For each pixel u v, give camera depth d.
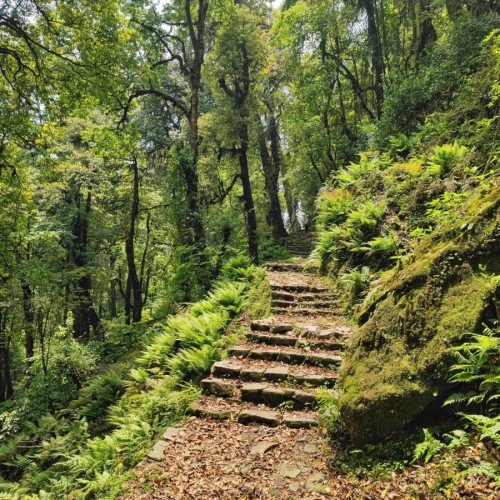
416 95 12.23
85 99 12.77
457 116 9.54
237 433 4.37
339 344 5.86
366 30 18.41
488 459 2.66
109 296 33.66
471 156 7.62
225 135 18.12
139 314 19.64
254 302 8.57
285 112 22.31
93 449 5.21
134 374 7.46
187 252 13.98
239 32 17.16
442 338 3.39
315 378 5.04
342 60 19.48
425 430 3.04
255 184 27.72
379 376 3.60
